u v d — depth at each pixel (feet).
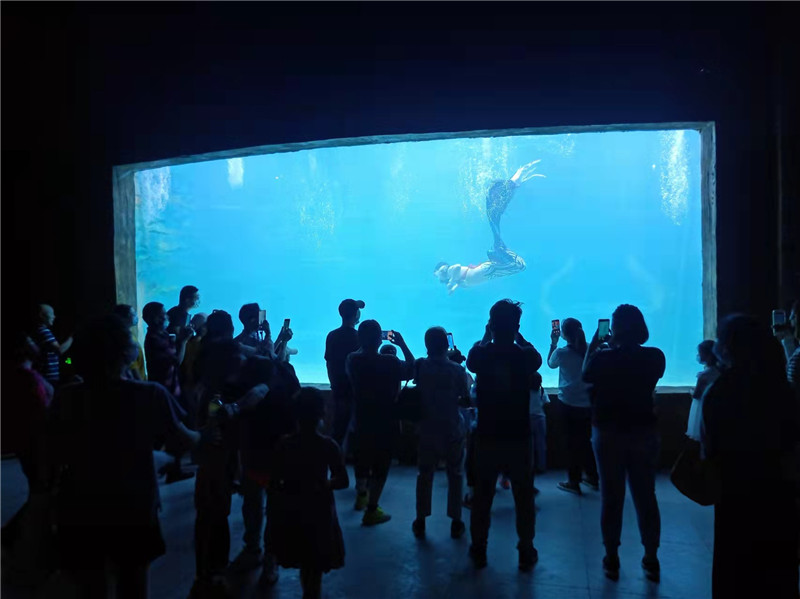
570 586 11.56
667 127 19.79
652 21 19.19
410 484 18.61
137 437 7.97
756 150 18.57
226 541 11.47
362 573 12.24
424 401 14.25
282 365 12.98
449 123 20.47
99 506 7.77
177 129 22.31
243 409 10.82
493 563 12.68
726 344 8.45
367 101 20.92
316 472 10.21
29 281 23.38
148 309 18.15
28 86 23.27
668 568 12.28
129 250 24.07
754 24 18.63
